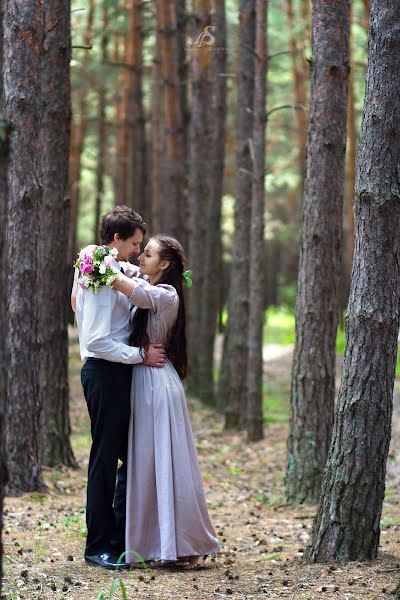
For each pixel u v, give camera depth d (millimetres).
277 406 16109
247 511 7918
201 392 15484
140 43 18203
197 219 15750
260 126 11422
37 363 8156
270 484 9461
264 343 26562
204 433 12906
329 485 5555
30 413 8133
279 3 23531
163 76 14750
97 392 5414
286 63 24266
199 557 5559
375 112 5203
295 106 9117
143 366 5512
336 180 7820
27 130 7621
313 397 8109
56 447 9539
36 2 7461
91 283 5258
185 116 17250
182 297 5672
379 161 5211
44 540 6262
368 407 5402
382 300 5293
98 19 23391
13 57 7492
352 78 18922
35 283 8000
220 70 14484
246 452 11445
